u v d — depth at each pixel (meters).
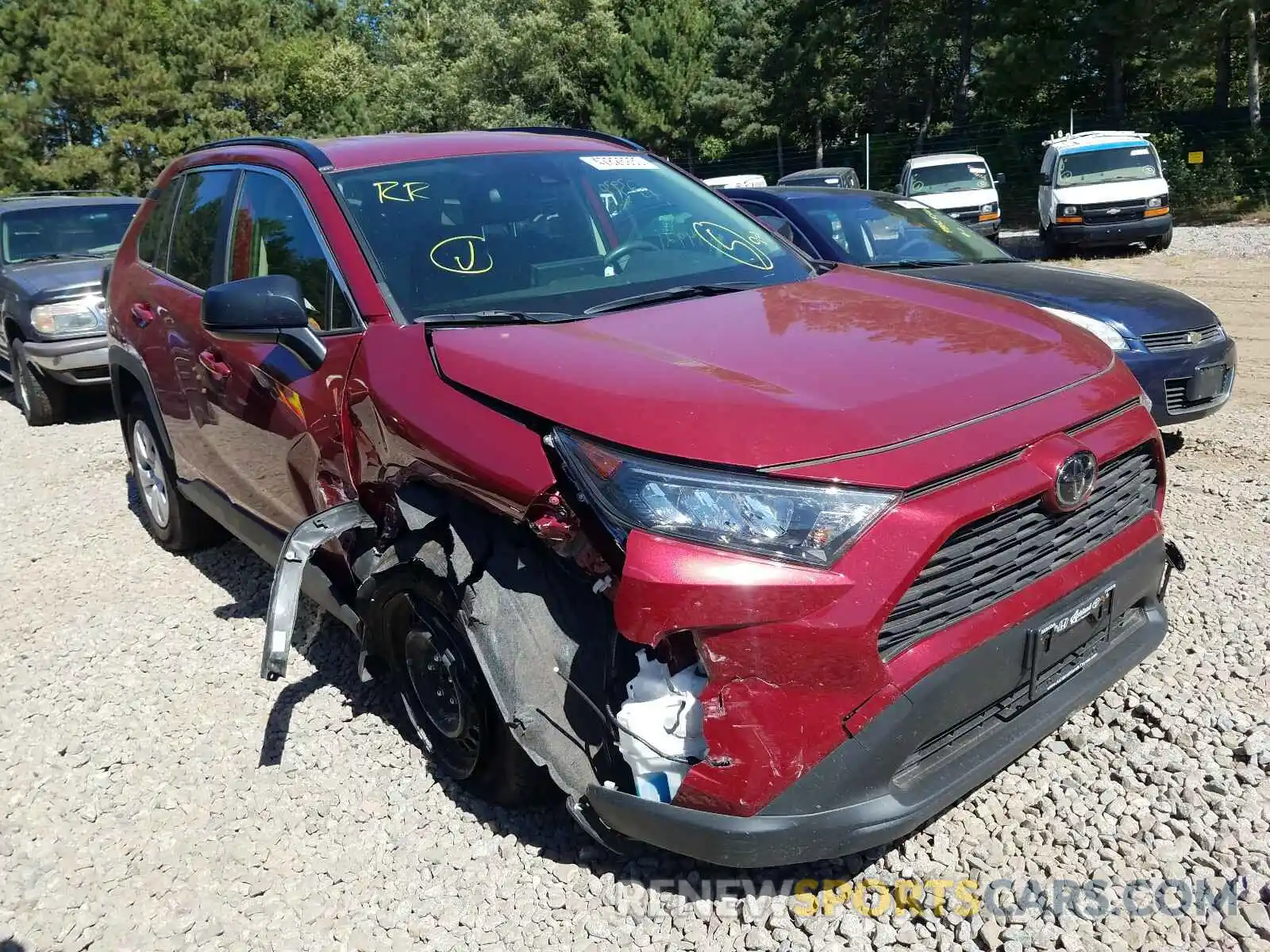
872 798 2.26
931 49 31.72
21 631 4.45
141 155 34.22
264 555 3.86
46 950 2.60
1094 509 2.60
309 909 2.67
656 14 39.75
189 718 3.62
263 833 2.97
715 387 2.42
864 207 7.12
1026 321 3.05
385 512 3.00
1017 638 2.41
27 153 34.03
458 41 43.22
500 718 2.64
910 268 6.45
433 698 2.98
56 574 5.09
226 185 4.14
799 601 2.13
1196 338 5.55
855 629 2.14
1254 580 4.07
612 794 2.35
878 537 2.17
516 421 2.54
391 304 3.12
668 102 39.53
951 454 2.29
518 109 40.31
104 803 3.18
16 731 3.65
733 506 2.18
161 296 4.42
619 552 2.25
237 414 3.73
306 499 3.43
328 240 3.33
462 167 3.71
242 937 2.59
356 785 3.15
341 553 3.26
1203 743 3.03
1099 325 5.51
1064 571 2.53
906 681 2.23
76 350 7.95
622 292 3.31
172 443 4.53
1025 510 2.39
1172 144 25.72
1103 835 2.71
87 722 3.66
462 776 2.93
